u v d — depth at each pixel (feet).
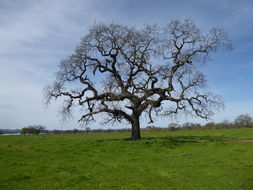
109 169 59.06
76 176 51.57
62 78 121.08
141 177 51.88
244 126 319.47
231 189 43.96
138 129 124.16
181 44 117.91
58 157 77.77
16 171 56.03
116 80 122.42
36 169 57.88
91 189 43.80
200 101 112.47
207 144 105.81
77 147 103.60
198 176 52.95
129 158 75.97
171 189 44.01
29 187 44.73
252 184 46.83
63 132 293.23
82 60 120.88
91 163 66.59
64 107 119.75
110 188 44.39
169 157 77.25
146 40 122.83
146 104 117.19
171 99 113.19
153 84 118.11
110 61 121.60
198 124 309.63
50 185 45.88
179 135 177.06
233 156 77.30
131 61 122.93
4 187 44.62
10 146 108.68
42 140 144.87
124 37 121.70
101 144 110.83
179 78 116.26
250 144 105.09
